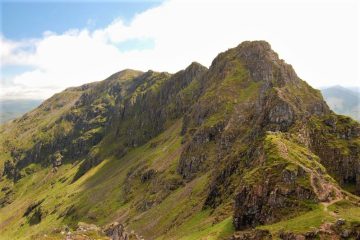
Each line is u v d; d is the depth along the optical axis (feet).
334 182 518.37
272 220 471.21
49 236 446.60
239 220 508.94
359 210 441.27
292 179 490.90
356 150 648.79
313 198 469.98
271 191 491.72
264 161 551.18
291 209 467.93
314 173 505.25
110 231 485.97
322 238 384.47
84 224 496.64
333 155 650.02
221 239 499.10
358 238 377.30
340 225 394.52
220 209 633.20
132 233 551.18
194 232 622.95
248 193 510.99
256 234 440.86
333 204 463.01
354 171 627.05
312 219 424.05
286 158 528.22
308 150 620.49
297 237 394.32
